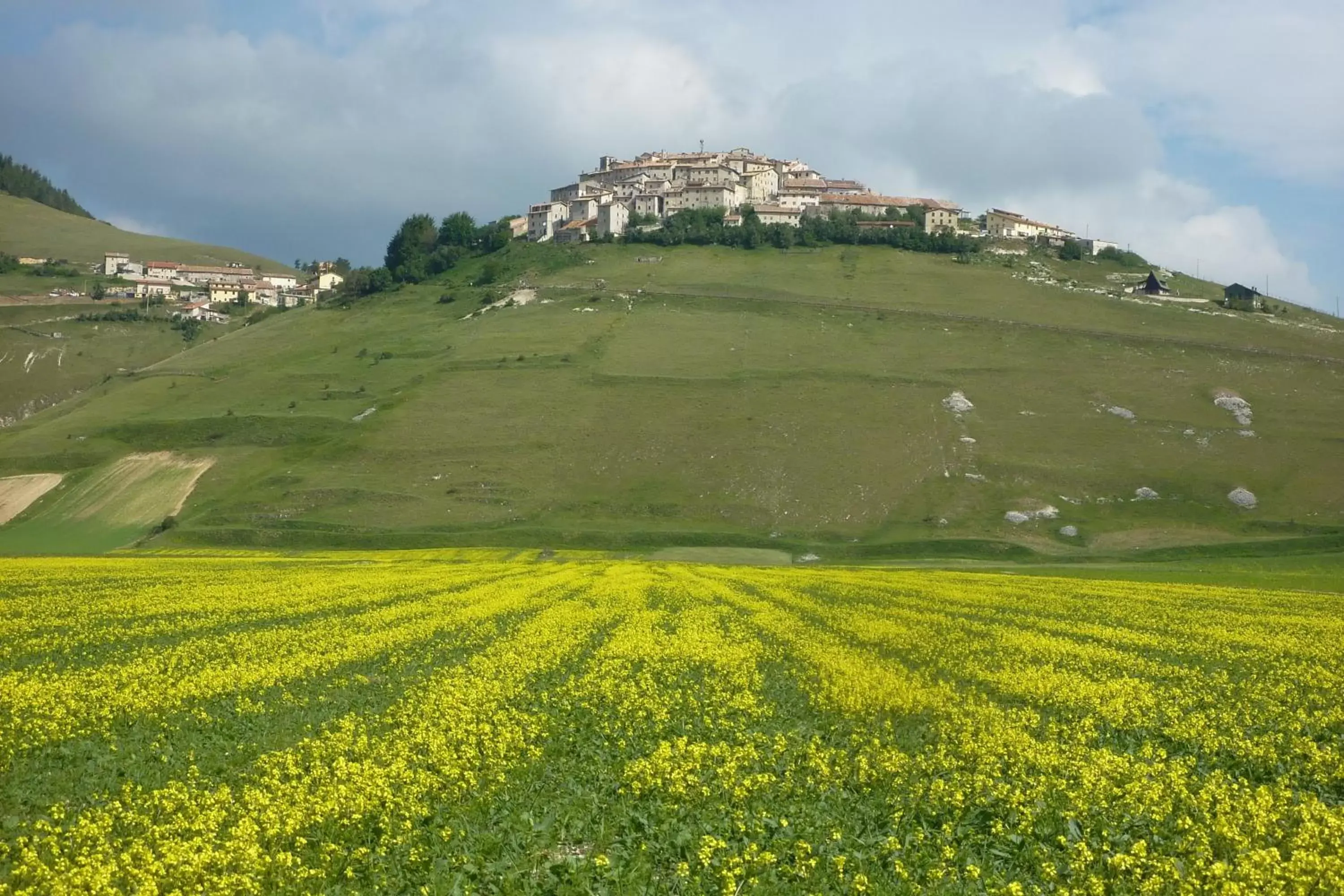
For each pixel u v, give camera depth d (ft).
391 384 655.76
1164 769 72.69
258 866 54.44
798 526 469.98
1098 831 61.11
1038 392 615.16
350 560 333.42
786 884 54.08
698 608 173.88
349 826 62.18
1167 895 51.93
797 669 113.29
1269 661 128.98
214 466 532.32
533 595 196.24
